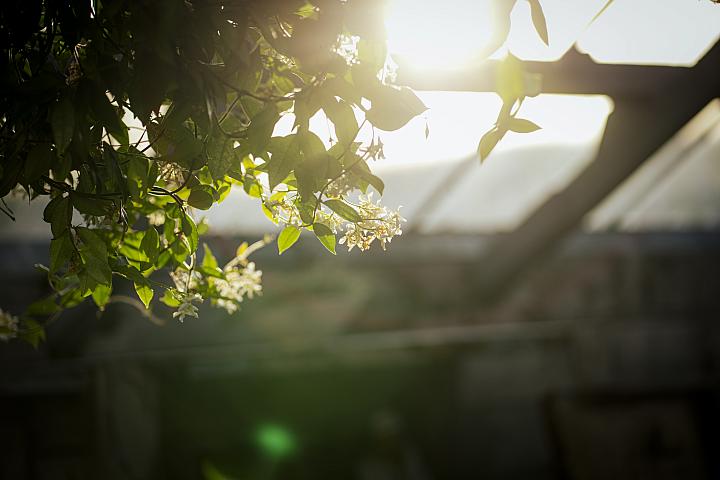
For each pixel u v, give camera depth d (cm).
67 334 526
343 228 105
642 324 730
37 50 96
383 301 660
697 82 361
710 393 732
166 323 575
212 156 96
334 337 629
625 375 718
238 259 129
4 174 94
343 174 95
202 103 90
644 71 355
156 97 88
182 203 103
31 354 512
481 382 718
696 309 745
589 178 485
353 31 89
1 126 98
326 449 802
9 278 514
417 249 645
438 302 678
